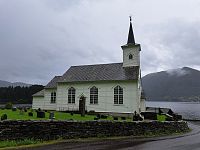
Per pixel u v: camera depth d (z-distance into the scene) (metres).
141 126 25.59
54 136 19.06
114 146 17.09
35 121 18.19
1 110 33.59
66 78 48.22
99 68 48.50
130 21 49.72
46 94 50.25
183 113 99.38
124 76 43.03
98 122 22.08
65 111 43.78
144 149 16.02
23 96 114.94
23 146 16.03
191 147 17.17
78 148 15.82
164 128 28.53
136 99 41.03
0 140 16.22
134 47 45.69
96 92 44.50
